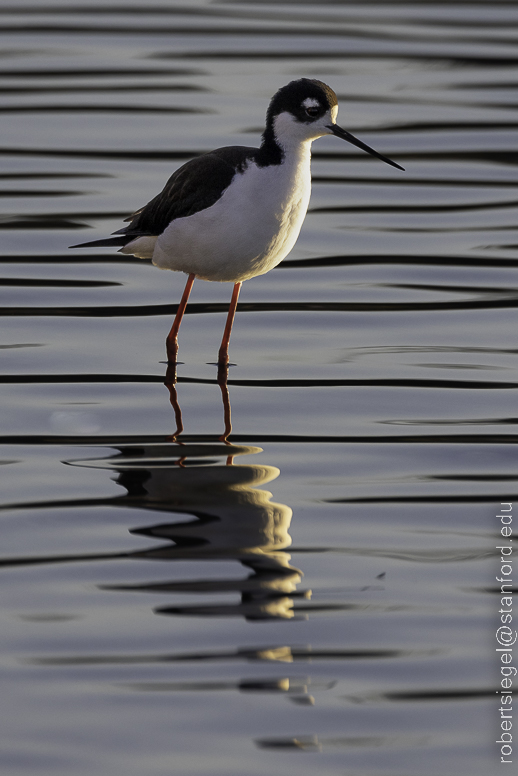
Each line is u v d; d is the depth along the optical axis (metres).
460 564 8.30
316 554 8.39
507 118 22.48
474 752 6.34
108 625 7.43
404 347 13.11
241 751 6.29
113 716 6.56
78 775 6.10
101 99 23.08
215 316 14.26
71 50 26.48
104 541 8.49
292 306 14.57
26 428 10.75
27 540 8.52
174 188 11.98
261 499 9.25
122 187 18.69
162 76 24.56
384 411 11.29
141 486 9.45
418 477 9.78
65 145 20.69
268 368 12.49
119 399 11.55
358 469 9.94
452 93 23.95
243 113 22.00
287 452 10.29
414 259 16.19
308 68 25.11
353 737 6.44
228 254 11.81
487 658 7.14
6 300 14.55
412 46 27.16
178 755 6.26
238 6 31.17
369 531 8.77
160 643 7.23
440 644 7.30
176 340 12.89
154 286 15.38
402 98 23.53
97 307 14.45
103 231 16.83
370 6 31.28
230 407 11.38
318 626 7.46
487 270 15.71
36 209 17.77
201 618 7.53
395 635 7.38
